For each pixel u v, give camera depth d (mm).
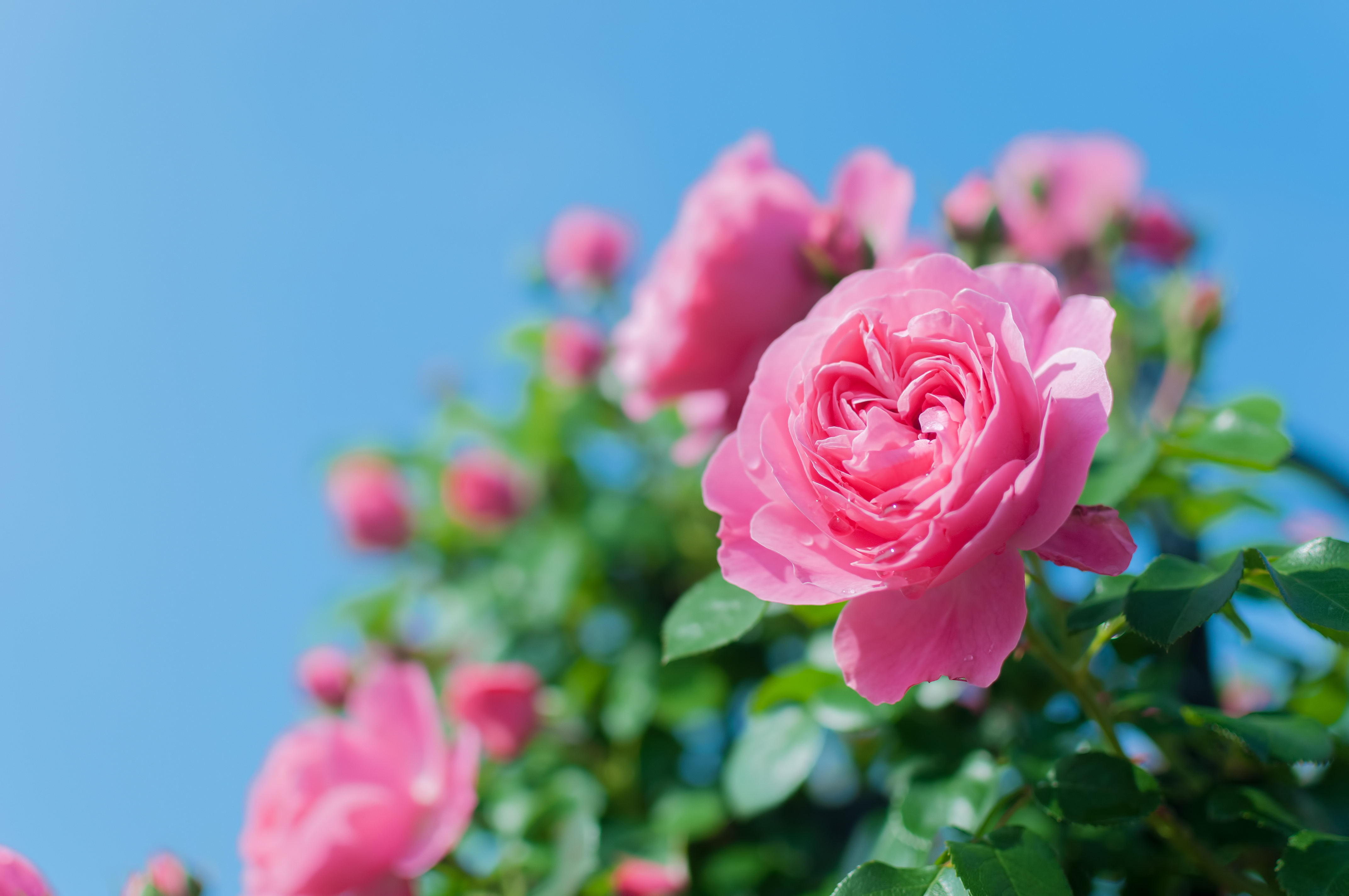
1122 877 700
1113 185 864
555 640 987
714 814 822
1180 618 581
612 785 891
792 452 590
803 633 876
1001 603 572
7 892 667
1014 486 561
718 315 723
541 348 1051
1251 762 670
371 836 742
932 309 589
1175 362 777
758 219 722
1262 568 588
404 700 773
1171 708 625
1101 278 865
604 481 1030
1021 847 591
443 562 1088
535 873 795
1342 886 581
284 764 768
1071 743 672
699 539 979
